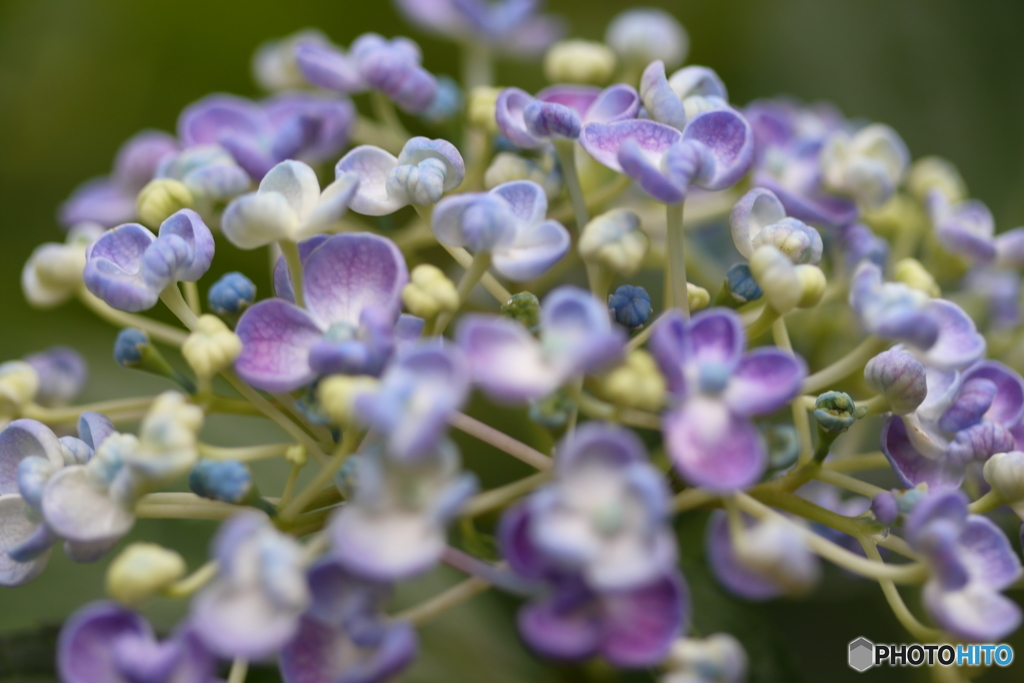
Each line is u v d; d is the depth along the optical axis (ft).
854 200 1.74
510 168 1.68
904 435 1.59
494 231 1.54
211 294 1.62
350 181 1.56
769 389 1.49
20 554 1.54
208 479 1.54
